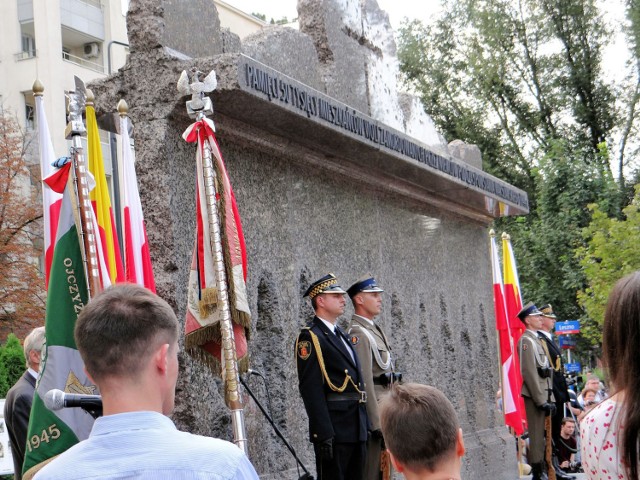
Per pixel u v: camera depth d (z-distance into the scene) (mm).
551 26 29875
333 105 7543
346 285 8742
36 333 5582
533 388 10969
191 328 5641
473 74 30969
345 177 8930
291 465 7406
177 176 6410
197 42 6832
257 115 6875
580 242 24406
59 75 28406
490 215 12984
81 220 4922
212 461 2160
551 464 10977
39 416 4480
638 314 2480
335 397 6781
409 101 10844
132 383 2277
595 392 14109
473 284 12469
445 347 11281
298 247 7961
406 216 10445
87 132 5520
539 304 25625
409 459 2889
